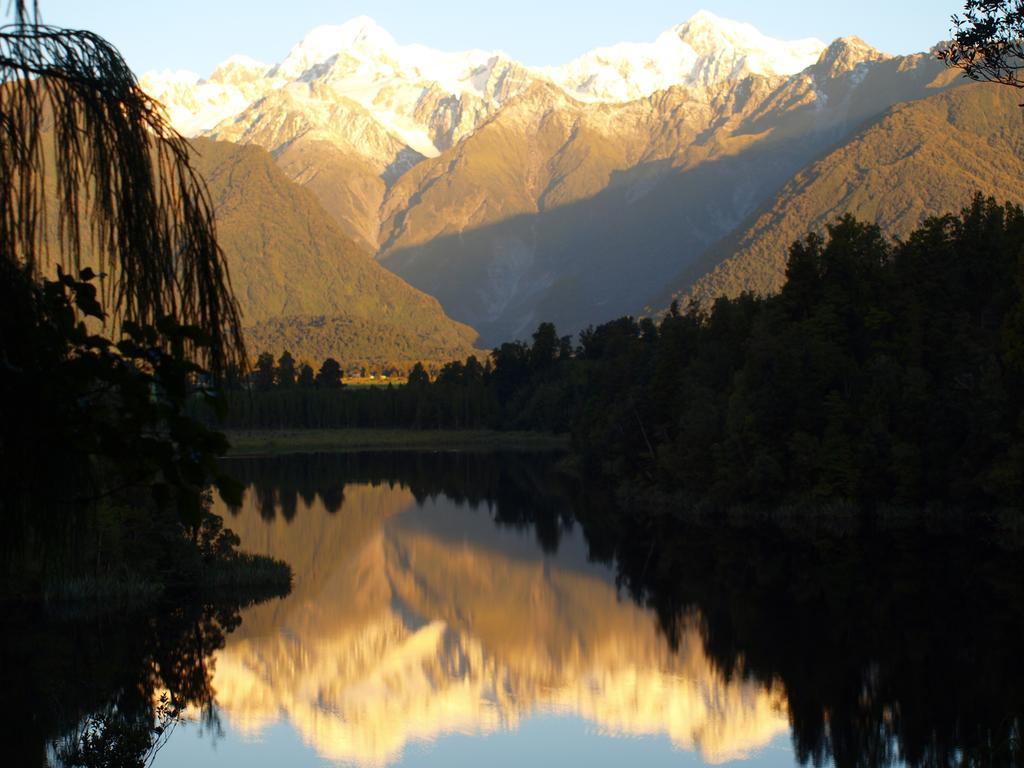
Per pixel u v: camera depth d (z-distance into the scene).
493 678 50.34
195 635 53.09
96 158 6.48
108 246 6.58
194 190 6.80
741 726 40.66
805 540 77.25
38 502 6.56
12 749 33.28
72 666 44.28
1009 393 77.81
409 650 55.44
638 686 47.19
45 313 6.42
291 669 49.44
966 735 37.84
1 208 6.34
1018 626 51.22
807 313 100.88
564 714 44.72
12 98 6.34
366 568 75.38
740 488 90.19
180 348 6.52
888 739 37.94
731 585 64.50
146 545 60.25
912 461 81.62
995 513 77.44
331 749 40.03
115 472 6.79
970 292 96.00
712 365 106.94
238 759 37.22
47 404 6.31
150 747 34.53
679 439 97.25
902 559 68.25
